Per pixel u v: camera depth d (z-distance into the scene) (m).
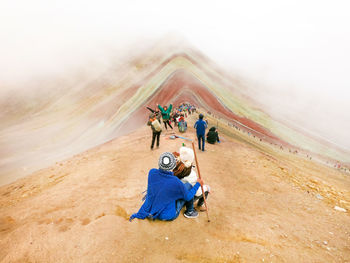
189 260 2.26
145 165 6.45
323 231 3.26
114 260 2.15
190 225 2.93
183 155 2.98
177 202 2.86
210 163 6.82
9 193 6.66
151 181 2.80
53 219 3.09
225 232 2.86
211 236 2.73
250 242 2.67
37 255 2.20
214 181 5.29
